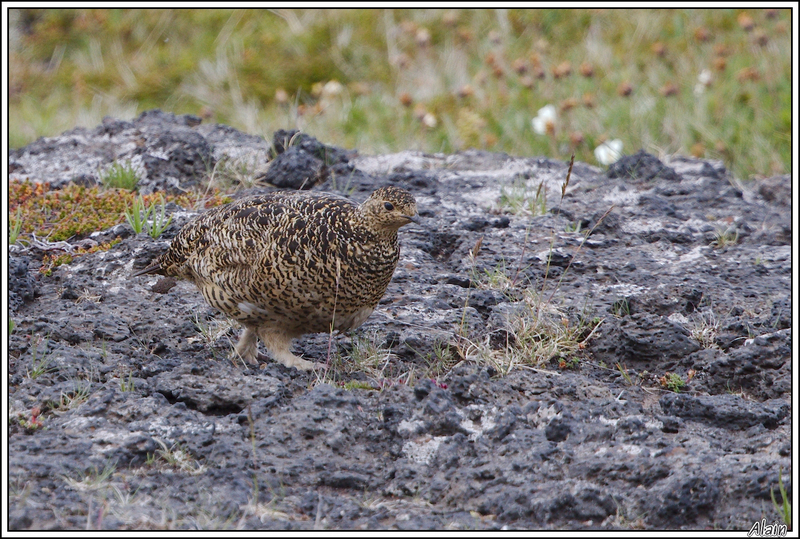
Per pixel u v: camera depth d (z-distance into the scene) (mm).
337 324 8102
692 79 19375
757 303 9695
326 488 6641
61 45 25250
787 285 10141
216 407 7574
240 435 7004
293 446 6941
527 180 13461
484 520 6188
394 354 8648
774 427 7434
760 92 18312
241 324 8492
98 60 24266
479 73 20453
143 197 12164
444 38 23234
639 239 11555
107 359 8203
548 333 8930
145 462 6699
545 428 7117
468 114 18938
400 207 7562
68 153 13555
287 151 13328
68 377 7762
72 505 6008
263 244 7727
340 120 19422
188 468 6625
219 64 22969
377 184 12992
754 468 6410
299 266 7637
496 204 12414
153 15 25703
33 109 22109
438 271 10484
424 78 21094
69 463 6438
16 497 6055
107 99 22469
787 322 9016
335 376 8234
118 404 7215
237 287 7957
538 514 6180
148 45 25094
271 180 13164
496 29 22969
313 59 23000
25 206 11648
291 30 24266
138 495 6258
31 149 13688
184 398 7578
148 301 9430
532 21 22984
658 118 18094
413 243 11086
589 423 7164
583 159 17406
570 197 12734
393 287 9875
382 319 9156
